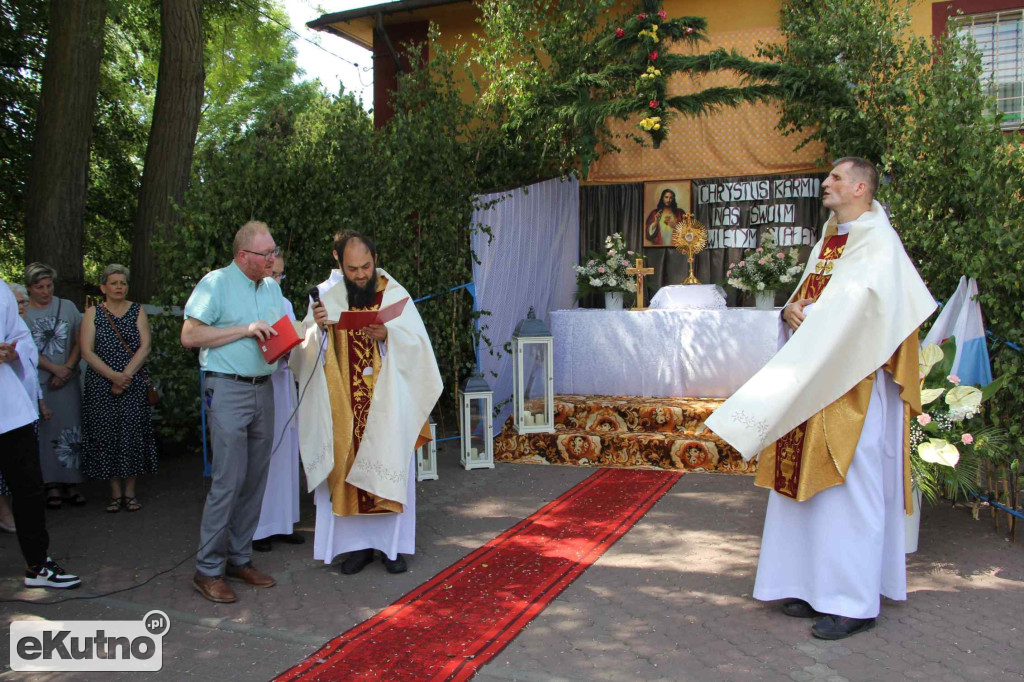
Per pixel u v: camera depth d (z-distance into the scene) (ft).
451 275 24.06
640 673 10.75
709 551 15.52
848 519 11.82
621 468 22.27
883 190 19.60
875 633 11.90
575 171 29.35
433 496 19.70
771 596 12.61
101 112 39.24
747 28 28.53
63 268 26.99
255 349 13.46
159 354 19.65
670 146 30.04
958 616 12.46
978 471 15.80
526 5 27.37
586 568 14.71
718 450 21.61
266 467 14.16
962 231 17.21
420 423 14.74
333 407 14.17
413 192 23.03
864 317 11.68
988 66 26.32
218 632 12.28
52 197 26.84
